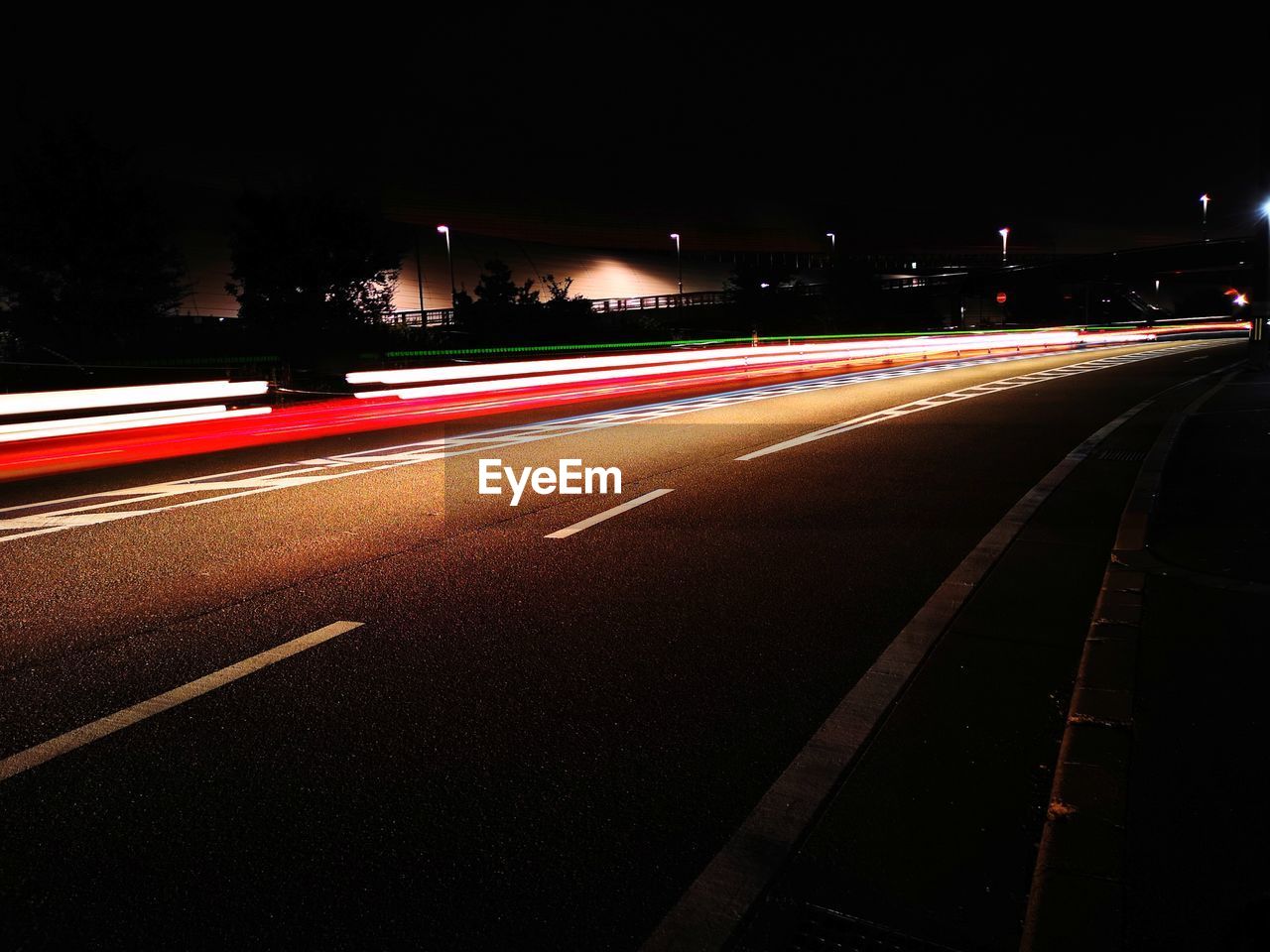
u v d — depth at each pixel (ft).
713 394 64.85
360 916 7.55
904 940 7.13
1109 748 9.86
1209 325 247.70
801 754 10.25
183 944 7.22
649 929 7.36
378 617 15.14
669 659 13.12
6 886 7.97
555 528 21.53
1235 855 7.88
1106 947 6.86
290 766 10.11
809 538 20.20
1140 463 29.27
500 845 8.56
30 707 11.68
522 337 138.10
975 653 13.20
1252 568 16.12
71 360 68.64
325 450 36.60
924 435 37.68
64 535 21.25
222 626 14.75
